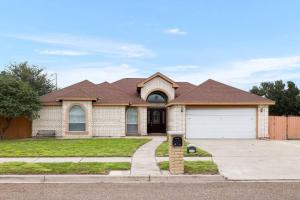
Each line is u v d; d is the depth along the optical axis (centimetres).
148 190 1069
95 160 1612
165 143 2473
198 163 1490
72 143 2520
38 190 1070
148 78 3659
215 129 3203
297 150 2119
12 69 5384
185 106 3203
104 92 3481
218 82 3416
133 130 3541
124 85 4034
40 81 5450
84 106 3275
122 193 1026
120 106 3378
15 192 1041
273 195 997
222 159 1694
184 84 4169
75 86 3584
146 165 1482
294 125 3256
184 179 1248
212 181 1230
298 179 1247
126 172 1329
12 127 3300
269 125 3262
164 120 3800
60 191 1055
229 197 972
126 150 1989
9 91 3025
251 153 1944
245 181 1223
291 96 5325
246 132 3200
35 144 2453
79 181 1230
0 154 1812
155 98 3731
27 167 1383
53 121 3306
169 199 949
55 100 3300
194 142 2730
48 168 1364
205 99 3186
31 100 3112
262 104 3175
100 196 987
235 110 3206
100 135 3353
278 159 1708
